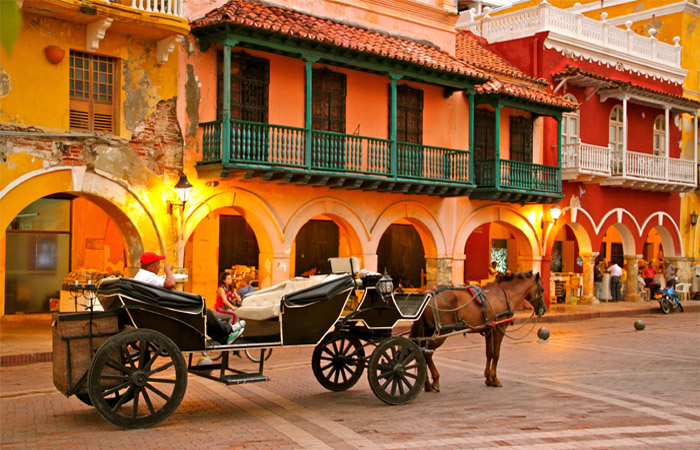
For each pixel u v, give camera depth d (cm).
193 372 945
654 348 1688
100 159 1549
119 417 827
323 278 1012
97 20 1496
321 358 1098
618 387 1181
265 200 1847
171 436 818
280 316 925
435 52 2198
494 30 2756
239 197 1792
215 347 881
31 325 1794
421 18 2253
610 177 2728
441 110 2281
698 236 3344
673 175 3014
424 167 2108
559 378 1258
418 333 1100
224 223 2203
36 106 1462
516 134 2525
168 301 845
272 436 826
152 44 1638
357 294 1164
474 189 2303
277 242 1877
